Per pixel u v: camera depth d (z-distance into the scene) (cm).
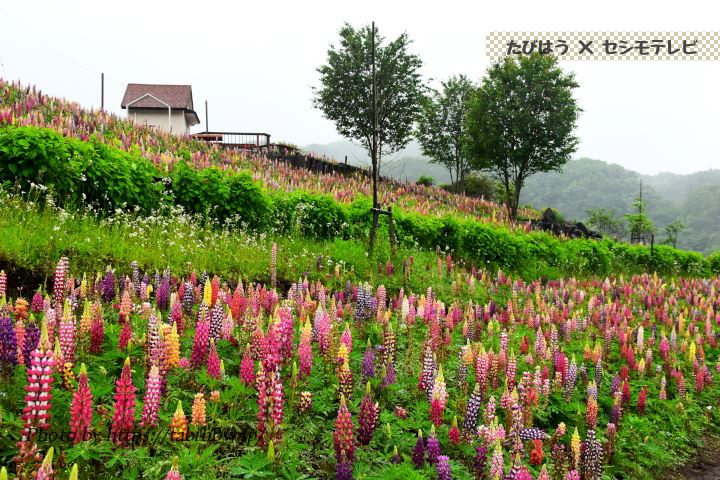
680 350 1192
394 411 626
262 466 424
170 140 2981
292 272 1207
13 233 875
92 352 548
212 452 450
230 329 654
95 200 1208
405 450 538
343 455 461
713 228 17912
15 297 752
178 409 444
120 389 411
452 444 560
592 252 2492
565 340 1096
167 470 408
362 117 3988
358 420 523
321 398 590
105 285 741
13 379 469
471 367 795
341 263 1354
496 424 587
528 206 4953
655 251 2928
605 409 838
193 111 5766
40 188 1095
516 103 3584
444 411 639
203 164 2325
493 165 3838
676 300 1670
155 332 532
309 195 1702
